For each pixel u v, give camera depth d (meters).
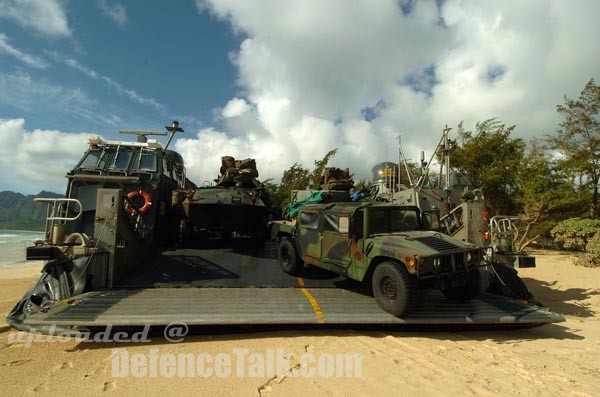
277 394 3.49
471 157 18.08
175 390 3.57
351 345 4.97
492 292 7.37
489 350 4.98
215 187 9.73
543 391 3.60
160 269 7.53
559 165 18.31
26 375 3.93
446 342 5.29
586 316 7.76
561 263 14.16
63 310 5.16
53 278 6.08
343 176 11.54
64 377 3.88
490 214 18.55
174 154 13.23
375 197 11.94
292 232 7.87
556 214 17.11
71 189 8.38
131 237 7.33
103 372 4.02
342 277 7.80
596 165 18.14
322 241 6.96
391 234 6.11
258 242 9.79
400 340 5.29
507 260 7.45
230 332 5.41
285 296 6.27
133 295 5.93
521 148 18.64
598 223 15.09
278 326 5.55
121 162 8.96
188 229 9.09
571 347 5.25
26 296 5.83
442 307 6.03
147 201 8.69
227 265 8.10
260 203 9.50
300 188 24.97
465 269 5.60
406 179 16.73
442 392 3.55
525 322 5.71
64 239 6.34
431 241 5.68
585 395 3.52
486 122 18.80
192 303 5.65
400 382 3.78
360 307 5.82
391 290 5.52
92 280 6.20
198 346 4.86
